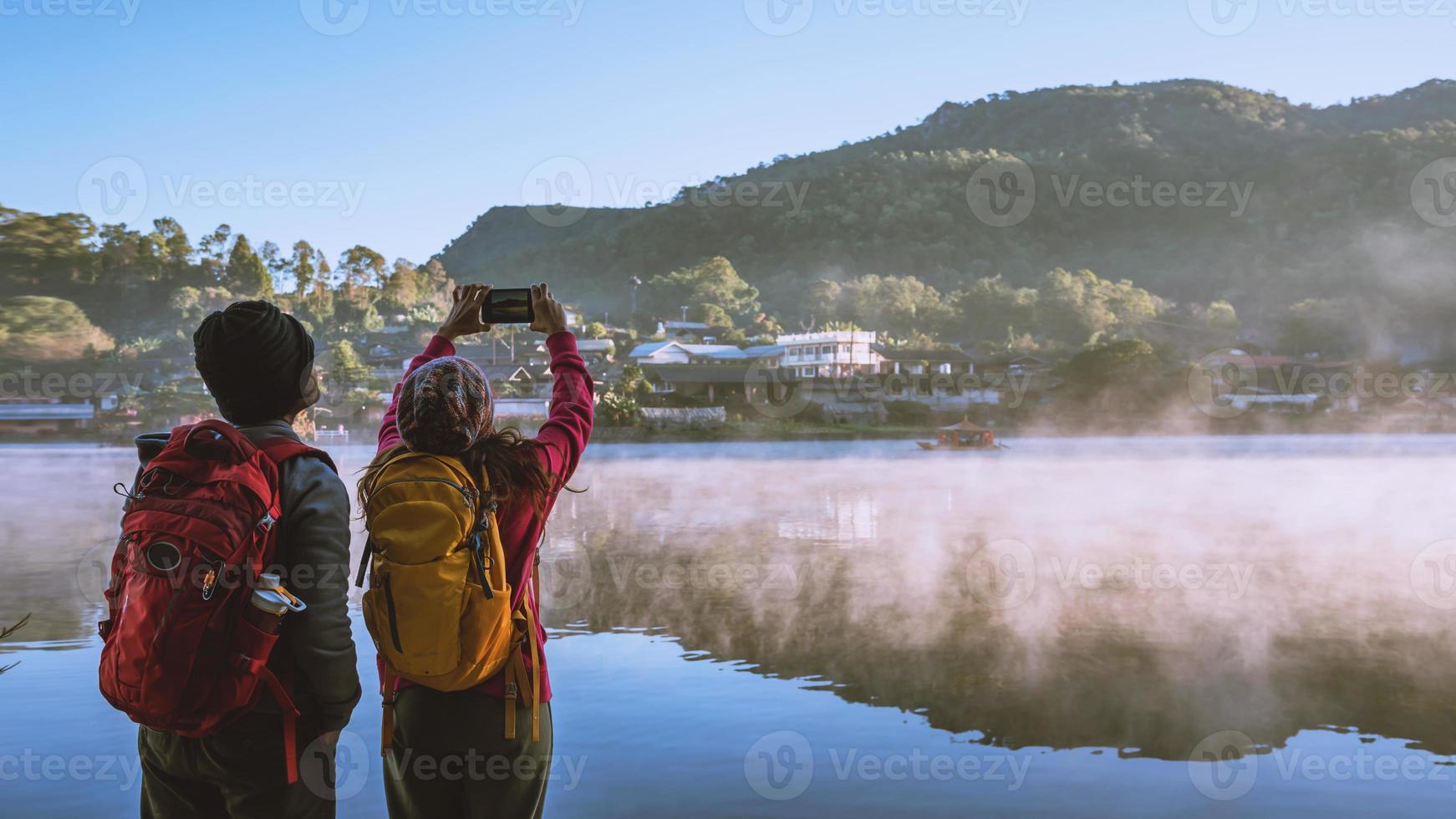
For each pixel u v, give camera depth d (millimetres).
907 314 167500
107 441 67750
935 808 3932
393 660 1934
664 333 144250
